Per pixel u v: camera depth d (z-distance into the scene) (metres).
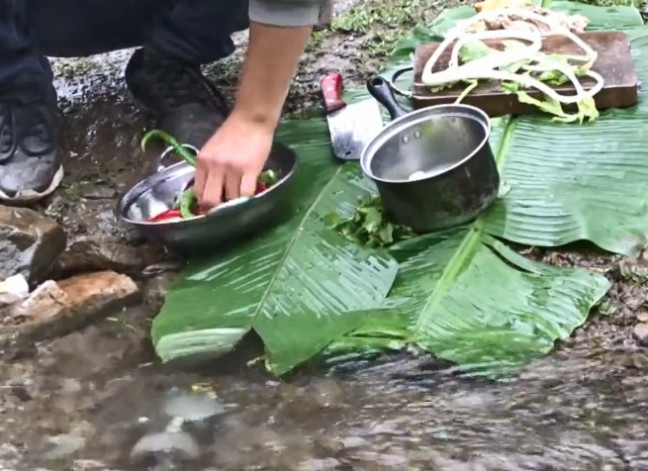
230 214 1.82
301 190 2.03
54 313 1.84
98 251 1.95
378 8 2.81
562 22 2.42
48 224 1.95
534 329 1.68
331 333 1.71
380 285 1.79
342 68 2.53
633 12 2.59
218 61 2.61
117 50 2.55
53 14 2.17
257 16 1.67
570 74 2.18
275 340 1.71
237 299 1.79
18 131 2.08
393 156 2.02
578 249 1.85
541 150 2.07
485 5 2.62
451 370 1.63
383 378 1.64
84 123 2.38
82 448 1.57
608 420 1.51
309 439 1.54
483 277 1.79
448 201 1.86
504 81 2.21
